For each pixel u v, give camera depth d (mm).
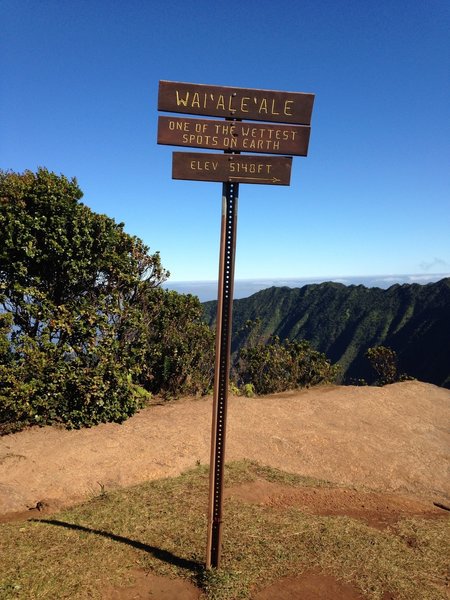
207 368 7859
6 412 4723
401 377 14328
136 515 3164
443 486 4836
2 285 4938
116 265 5855
